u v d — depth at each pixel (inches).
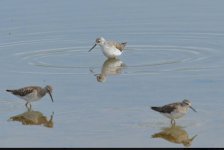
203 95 929.5
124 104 903.7
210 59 1135.0
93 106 900.0
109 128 820.6
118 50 1185.4
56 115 871.1
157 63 1127.0
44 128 829.2
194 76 1032.8
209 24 1337.4
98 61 1163.9
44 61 1157.1
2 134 815.1
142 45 1244.5
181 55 1173.1
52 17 1390.3
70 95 952.3
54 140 791.7
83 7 1450.5
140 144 773.9
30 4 1464.1
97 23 1359.5
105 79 1035.9
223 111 862.5
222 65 1093.8
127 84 1002.7
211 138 783.7
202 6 1445.6
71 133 809.5
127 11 1423.5
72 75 1067.3
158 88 973.8
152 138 789.2
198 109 873.5
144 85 992.9
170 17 1384.1
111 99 927.0
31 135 808.9
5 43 1264.8
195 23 1344.7
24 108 902.4
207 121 831.7
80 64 1141.1
